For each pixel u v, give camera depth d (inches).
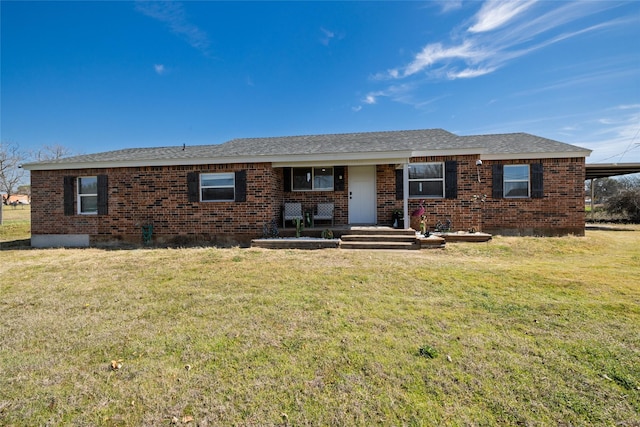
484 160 434.0
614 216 722.8
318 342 119.6
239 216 392.8
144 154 454.3
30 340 125.0
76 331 133.3
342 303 163.8
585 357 105.4
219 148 475.5
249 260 278.2
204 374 99.1
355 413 80.1
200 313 152.5
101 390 91.3
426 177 411.8
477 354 108.3
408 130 565.0
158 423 77.7
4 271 250.2
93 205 426.6
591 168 538.9
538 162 422.3
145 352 114.2
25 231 589.9
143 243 406.9
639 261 264.8
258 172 389.1
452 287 190.1
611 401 82.7
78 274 236.5
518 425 74.8
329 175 442.9
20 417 80.0
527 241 359.6
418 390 89.3
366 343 118.1
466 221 397.7
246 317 146.4
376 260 270.4
